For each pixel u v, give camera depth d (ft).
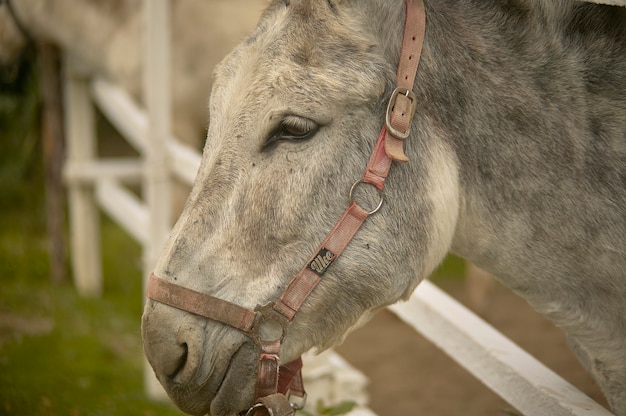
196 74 21.40
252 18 21.50
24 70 27.84
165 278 7.76
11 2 22.15
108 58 21.65
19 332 20.35
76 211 23.90
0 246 26.66
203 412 8.18
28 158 29.12
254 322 7.66
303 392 8.70
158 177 16.55
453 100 7.86
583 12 7.84
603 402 15.02
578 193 7.89
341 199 7.67
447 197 7.86
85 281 24.11
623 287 7.95
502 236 8.13
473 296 20.48
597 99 7.85
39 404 16.05
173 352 7.79
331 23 7.58
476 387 17.53
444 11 7.94
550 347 18.49
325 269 7.70
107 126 36.60
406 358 19.30
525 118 7.86
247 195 7.68
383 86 7.59
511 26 7.89
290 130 7.59
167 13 16.19
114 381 17.79
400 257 7.82
